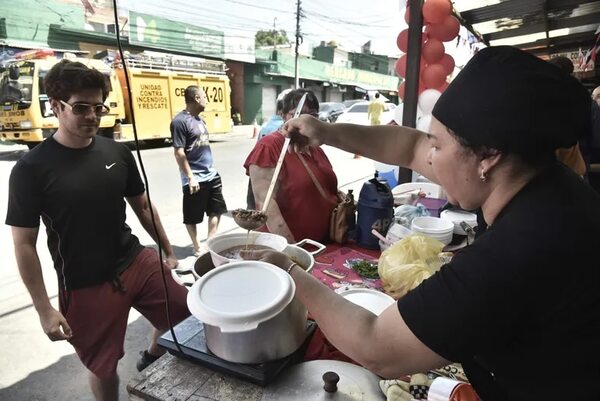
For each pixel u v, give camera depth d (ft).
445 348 2.00
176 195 19.36
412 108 9.91
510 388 2.28
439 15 9.16
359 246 6.33
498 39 17.42
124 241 5.70
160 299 5.82
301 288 2.89
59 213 5.00
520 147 1.91
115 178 5.40
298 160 6.30
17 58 30.12
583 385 2.02
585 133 2.01
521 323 2.01
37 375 7.05
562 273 1.89
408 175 10.27
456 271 2.03
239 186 21.62
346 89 86.22
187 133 11.51
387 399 2.90
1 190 19.33
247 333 2.91
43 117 27.53
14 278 10.46
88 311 5.38
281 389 2.96
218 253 4.14
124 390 6.70
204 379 3.09
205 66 38.86
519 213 2.03
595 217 2.05
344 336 2.41
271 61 65.98
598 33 14.84
